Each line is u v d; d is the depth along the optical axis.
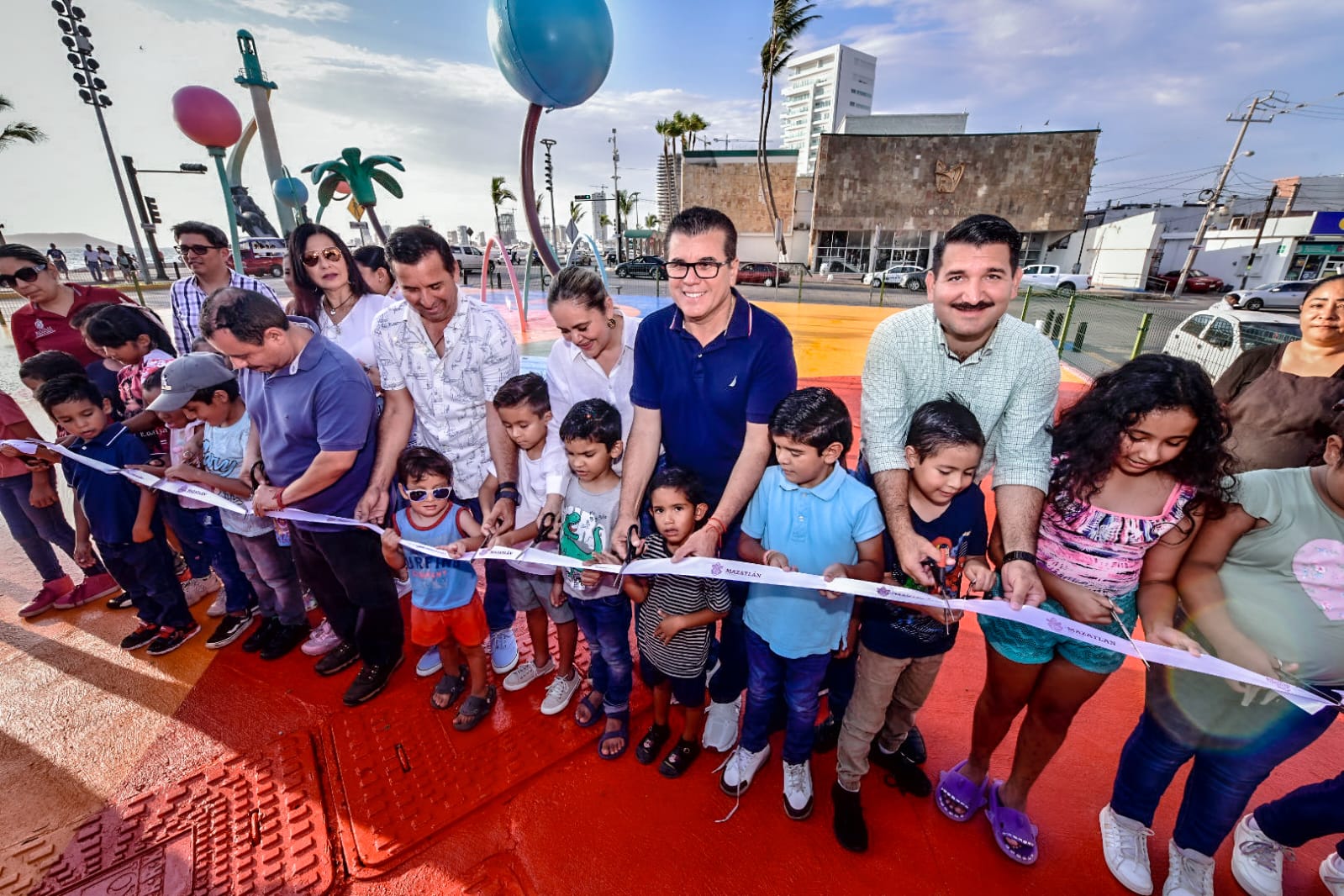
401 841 1.80
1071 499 1.47
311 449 2.16
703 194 34.78
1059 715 1.62
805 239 34.59
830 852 1.79
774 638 1.76
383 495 2.25
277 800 1.96
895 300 19.39
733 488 1.80
